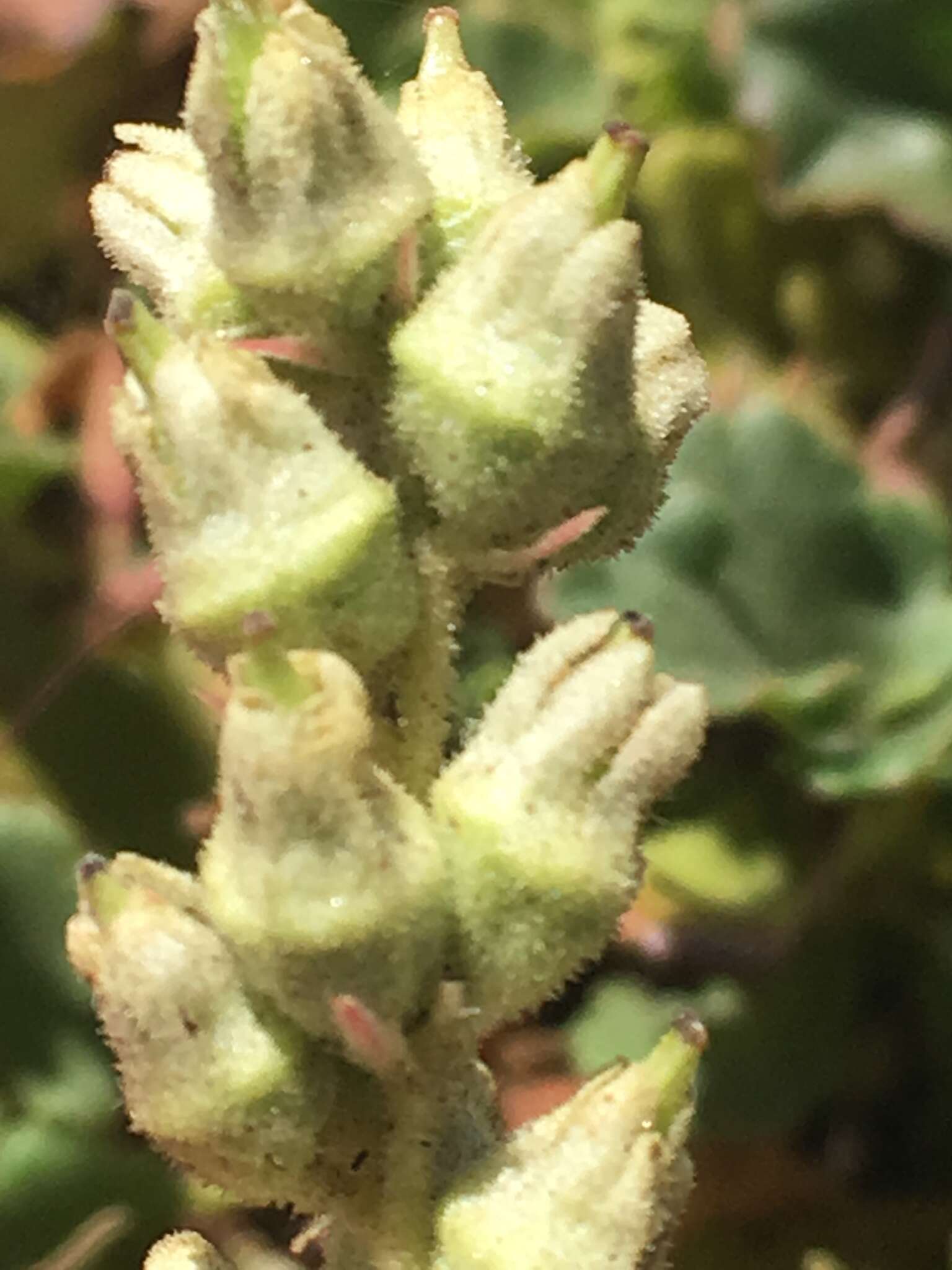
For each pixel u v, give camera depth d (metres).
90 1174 0.08
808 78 0.09
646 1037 0.09
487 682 0.09
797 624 0.09
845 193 0.09
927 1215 0.09
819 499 0.09
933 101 0.09
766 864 0.09
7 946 0.09
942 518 0.09
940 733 0.08
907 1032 0.09
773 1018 0.09
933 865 0.09
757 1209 0.09
